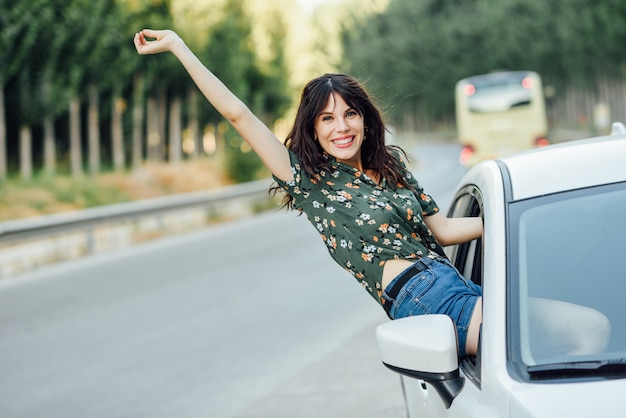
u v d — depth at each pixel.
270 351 8.82
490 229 3.13
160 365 8.54
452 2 114.62
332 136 3.73
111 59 35.34
